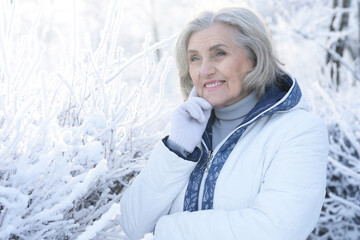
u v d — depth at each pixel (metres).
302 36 5.05
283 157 1.18
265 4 5.68
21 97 1.33
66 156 1.12
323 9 5.55
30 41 1.38
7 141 1.22
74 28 1.48
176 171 1.29
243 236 1.10
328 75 4.17
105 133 1.42
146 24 10.96
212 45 1.29
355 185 3.11
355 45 6.54
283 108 1.26
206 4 1.36
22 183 1.12
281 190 1.12
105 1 6.95
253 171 1.23
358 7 6.44
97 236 1.38
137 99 1.54
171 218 1.22
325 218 3.15
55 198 1.12
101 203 1.44
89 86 1.51
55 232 1.25
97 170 1.00
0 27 1.26
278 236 1.08
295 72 4.88
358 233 3.14
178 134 1.29
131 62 1.53
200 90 1.37
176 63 1.49
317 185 1.15
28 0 4.93
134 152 1.53
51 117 1.09
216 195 1.24
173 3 11.12
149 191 1.30
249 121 1.25
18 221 1.07
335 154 3.14
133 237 1.34
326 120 3.39
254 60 1.34
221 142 1.31
